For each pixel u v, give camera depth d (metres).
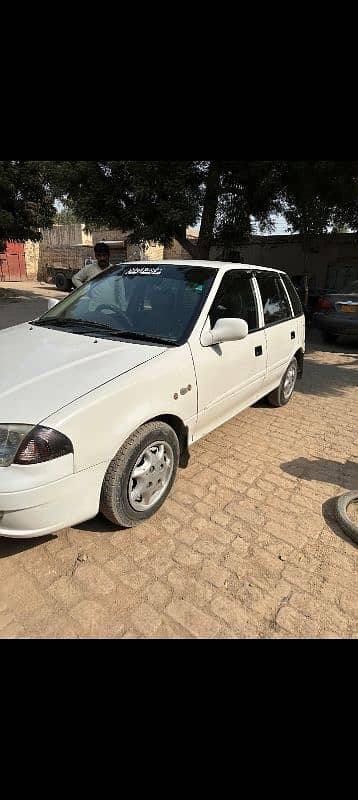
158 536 2.51
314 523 2.75
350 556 2.46
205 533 2.58
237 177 7.84
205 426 3.10
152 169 7.29
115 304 3.23
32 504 1.90
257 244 13.73
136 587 2.14
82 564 2.25
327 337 9.41
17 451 1.89
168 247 9.50
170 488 2.75
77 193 8.91
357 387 6.02
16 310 12.59
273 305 4.21
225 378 3.16
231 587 2.18
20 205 14.22
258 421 4.52
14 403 2.00
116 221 8.73
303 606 2.09
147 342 2.70
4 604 1.99
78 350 2.55
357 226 10.48
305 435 4.17
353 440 4.11
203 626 1.96
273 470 3.42
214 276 3.18
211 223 9.04
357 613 2.07
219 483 3.17
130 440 2.31
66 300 3.60
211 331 2.85
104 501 2.30
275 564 2.36
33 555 2.29
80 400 2.04
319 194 8.63
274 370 4.20
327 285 13.03
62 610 1.99
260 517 2.78
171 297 3.10
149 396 2.35
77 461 2.01
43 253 25.03
